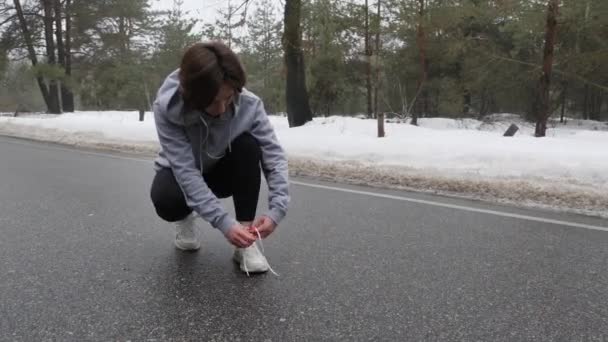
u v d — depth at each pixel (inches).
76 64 1032.8
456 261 115.3
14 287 97.5
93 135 472.1
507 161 243.9
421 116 1007.0
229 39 501.7
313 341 77.4
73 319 84.1
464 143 309.1
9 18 925.2
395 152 284.8
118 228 140.5
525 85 818.2
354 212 165.3
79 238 130.7
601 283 103.0
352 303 91.3
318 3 486.9
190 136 94.5
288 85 505.0
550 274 107.8
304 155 309.0
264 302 91.3
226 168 104.3
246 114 97.9
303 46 499.5
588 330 82.0
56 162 293.4
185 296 93.7
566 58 604.4
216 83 76.6
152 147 365.1
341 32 680.4
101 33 1009.5
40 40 945.5
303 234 136.8
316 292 96.0
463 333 80.5
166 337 78.3
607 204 173.8
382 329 81.5
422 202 182.4
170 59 1044.5
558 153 245.3
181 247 119.6
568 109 1258.0
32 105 1627.7
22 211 161.6
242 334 79.4
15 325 81.9
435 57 810.2
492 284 101.5
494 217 159.0
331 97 820.6
